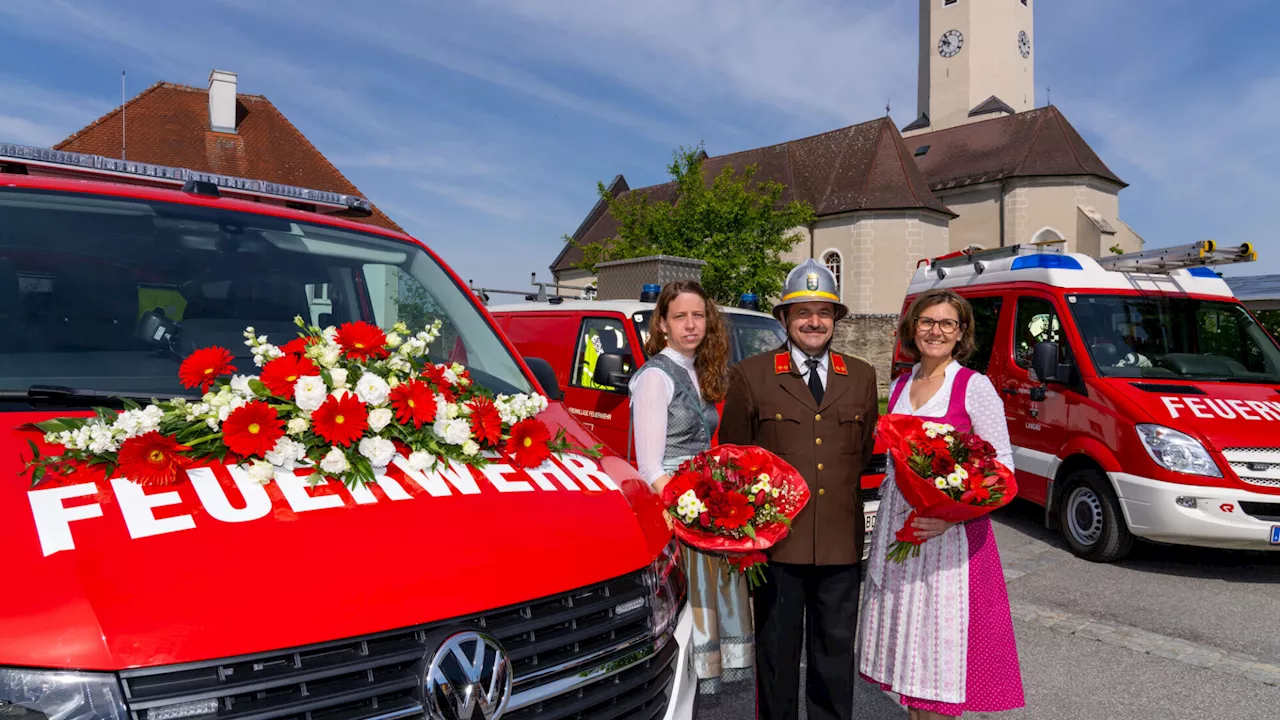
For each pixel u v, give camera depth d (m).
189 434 1.96
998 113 42.38
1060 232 35.34
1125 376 6.83
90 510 1.71
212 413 2.00
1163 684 4.34
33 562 1.56
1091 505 6.71
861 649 3.23
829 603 3.11
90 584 1.53
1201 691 4.25
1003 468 2.82
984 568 2.96
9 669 1.42
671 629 2.17
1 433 1.96
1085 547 6.72
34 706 1.40
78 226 2.68
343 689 1.55
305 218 3.24
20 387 2.21
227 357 2.31
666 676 2.13
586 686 1.88
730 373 3.26
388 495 1.95
